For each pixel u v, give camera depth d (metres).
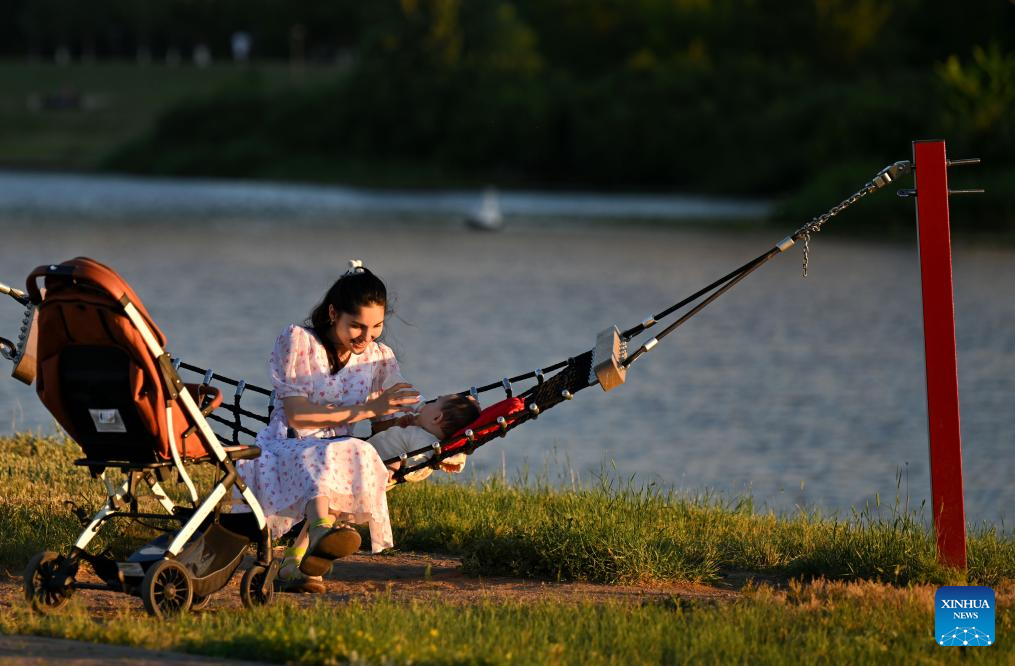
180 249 81.50
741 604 13.07
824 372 40.75
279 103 199.88
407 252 82.25
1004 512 23.58
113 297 11.52
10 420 28.48
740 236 96.94
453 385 36.84
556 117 180.62
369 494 13.19
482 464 26.70
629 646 11.41
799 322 52.62
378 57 194.00
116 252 78.25
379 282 13.86
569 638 11.52
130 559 12.35
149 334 11.75
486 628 11.58
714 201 146.88
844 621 12.45
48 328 11.86
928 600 13.20
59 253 76.19
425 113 189.12
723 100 174.38
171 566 12.13
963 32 188.25
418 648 10.64
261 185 177.38
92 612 12.43
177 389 12.03
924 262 14.60
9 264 69.19
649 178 175.38
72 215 109.69
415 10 192.75
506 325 49.75
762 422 32.38
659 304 57.69
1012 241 86.31
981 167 106.38
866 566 14.92
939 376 14.70
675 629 11.96
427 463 14.12
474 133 185.25
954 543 14.83
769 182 157.12
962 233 92.06
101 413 12.06
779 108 163.25
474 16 198.75
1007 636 12.24
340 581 14.42
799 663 11.14
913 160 14.62
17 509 15.72
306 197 150.25
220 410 30.45
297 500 13.11
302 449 13.21
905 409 34.66
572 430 31.22
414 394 13.87
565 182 181.50
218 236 92.38
